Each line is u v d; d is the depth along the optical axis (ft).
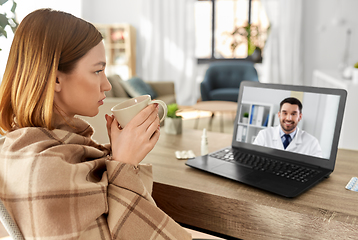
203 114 16.11
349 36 14.87
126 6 18.31
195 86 17.83
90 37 1.89
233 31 17.46
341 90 2.91
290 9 15.16
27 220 1.60
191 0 16.76
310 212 2.25
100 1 18.71
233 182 2.84
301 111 3.15
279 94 3.34
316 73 14.24
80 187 1.71
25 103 1.80
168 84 13.67
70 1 15.75
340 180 2.87
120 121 2.11
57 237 1.58
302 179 2.75
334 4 14.84
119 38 17.17
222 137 4.50
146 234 1.92
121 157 1.99
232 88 15.75
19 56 1.81
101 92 2.07
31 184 1.60
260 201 2.44
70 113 2.06
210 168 3.08
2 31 3.51
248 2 17.10
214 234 2.66
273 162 3.17
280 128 3.30
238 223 2.52
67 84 1.88
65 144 1.86
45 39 1.76
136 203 1.91
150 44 17.72
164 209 2.89
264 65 16.26
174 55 17.60
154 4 17.29
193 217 2.74
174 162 3.43
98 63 1.95
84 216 1.70
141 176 2.38
